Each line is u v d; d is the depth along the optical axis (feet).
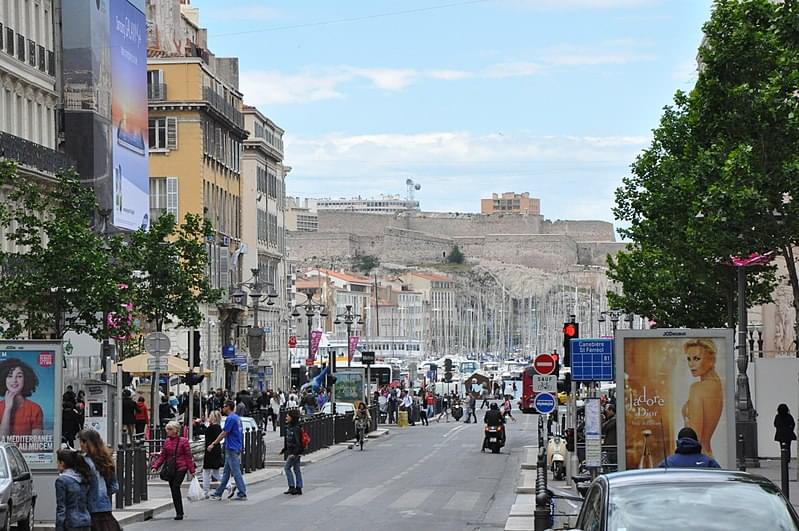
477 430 433.89
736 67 185.26
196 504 180.14
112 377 226.38
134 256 257.75
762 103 179.63
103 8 356.18
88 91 343.05
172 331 440.45
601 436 169.78
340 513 166.81
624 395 135.33
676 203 243.60
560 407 276.82
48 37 335.47
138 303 268.41
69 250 227.20
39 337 238.07
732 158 180.34
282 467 252.62
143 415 244.01
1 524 122.62
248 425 241.76
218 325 483.92
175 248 277.44
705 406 135.13
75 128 343.05
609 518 67.21
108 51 360.48
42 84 327.06
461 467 257.96
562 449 212.43
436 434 402.31
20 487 130.11
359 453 305.73
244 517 161.38
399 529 148.05
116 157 365.61
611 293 327.67
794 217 183.11
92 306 226.17
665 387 135.13
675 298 300.61
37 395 139.64
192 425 252.62
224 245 499.10
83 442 98.53
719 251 191.21
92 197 244.42
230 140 533.96
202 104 475.72
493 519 160.56
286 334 650.02
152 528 148.15
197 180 476.13
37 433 139.64
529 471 236.02
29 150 302.86
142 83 400.47
